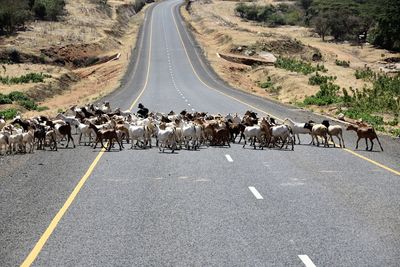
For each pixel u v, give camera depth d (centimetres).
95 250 959
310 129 2366
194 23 14750
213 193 1405
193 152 2144
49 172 1722
